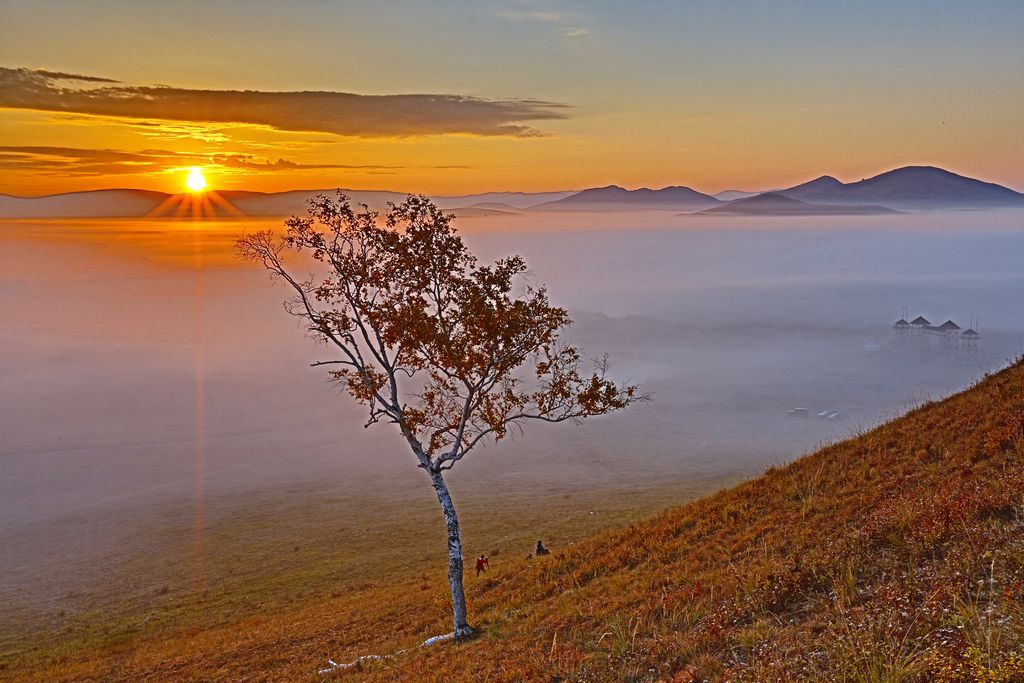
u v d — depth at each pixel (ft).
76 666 109.81
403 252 72.13
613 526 201.36
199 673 84.99
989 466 55.88
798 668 30.78
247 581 187.11
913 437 75.00
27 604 187.11
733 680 32.07
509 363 74.18
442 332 72.74
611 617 50.62
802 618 38.63
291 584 172.35
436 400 77.77
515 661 46.42
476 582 95.55
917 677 26.66
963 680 25.09
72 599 188.34
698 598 48.65
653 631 43.75
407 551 204.74
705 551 65.26
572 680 39.09
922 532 42.70
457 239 73.92
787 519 65.16
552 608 63.00
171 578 204.85
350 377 78.28
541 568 87.56
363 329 75.10
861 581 40.68
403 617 91.61
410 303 73.51
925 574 37.27
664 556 69.67
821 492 69.46
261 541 254.06
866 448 78.79
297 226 74.28
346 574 176.76
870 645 29.01
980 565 34.78
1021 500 41.83
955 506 44.50
